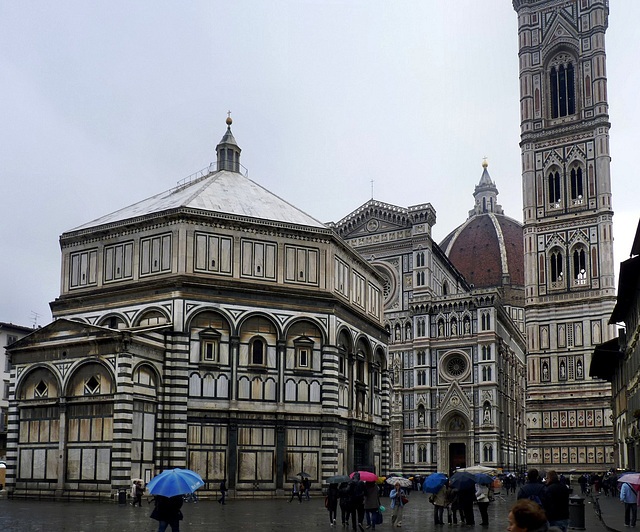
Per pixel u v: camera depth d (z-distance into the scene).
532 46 153.25
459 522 44.31
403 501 41.19
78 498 60.22
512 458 145.88
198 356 67.44
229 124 91.62
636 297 70.94
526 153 149.00
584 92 145.25
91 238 73.94
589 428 132.88
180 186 85.62
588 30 147.12
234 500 65.06
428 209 144.00
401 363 140.62
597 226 139.38
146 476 62.56
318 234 75.00
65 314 73.50
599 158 141.38
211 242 70.44
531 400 138.38
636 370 69.81
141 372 62.94
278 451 68.75
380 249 147.88
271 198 82.38
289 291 71.94
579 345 136.88
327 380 72.06
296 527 39.38
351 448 75.25
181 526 39.09
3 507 52.59
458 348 135.75
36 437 63.69
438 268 153.38
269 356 70.31
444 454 133.62
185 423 65.44
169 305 67.56
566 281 140.62
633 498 38.62
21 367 65.25
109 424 60.12
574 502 38.03
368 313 86.88
